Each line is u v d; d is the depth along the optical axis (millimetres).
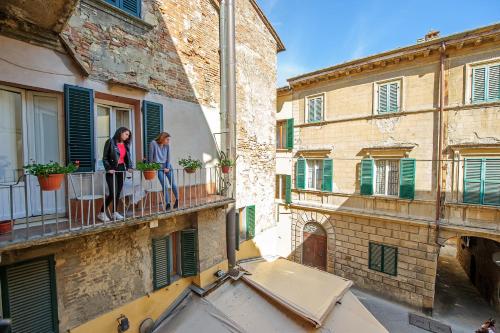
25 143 4395
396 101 11492
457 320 10125
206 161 7762
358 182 12594
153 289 5984
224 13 7953
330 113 13516
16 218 4285
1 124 4152
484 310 10758
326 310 6004
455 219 10109
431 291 10539
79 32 4797
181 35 6910
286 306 6043
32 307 4152
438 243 10391
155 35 6219
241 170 9750
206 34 7711
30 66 4184
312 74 13742
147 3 6012
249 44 9898
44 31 4230
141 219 4738
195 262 6930
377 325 6180
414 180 10859
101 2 5062
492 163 9367
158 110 6160
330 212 13398
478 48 9547
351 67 12320
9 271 3934
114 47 5375
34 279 4176
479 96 9648
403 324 9914
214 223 7520
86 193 4910
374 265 12078
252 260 9234
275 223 11945
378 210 11961
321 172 14086
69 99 4582
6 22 3836
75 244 4625
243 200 9938
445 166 10266
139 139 5906
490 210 9461
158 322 5969
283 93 15375
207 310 5977
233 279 7195
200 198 7191
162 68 6402
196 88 7398
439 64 10367
